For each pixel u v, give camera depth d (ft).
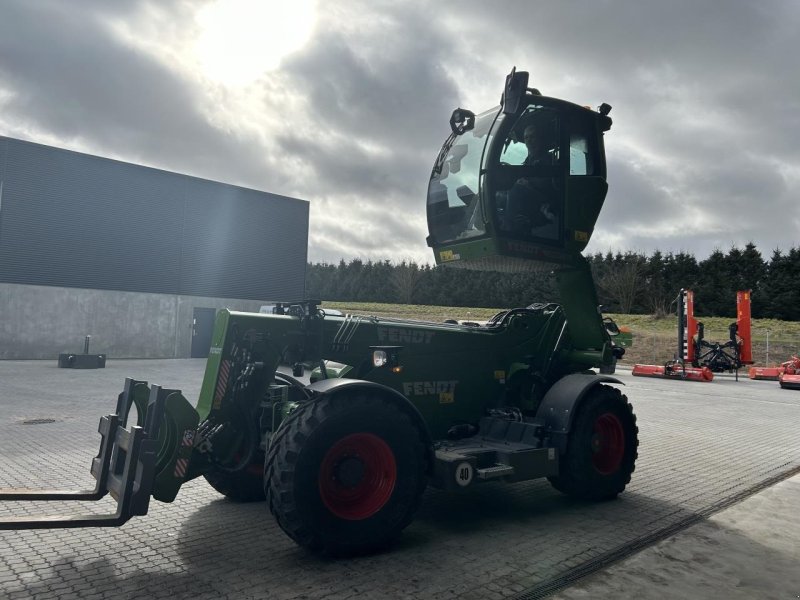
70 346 71.77
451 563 11.65
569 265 16.30
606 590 10.52
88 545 12.34
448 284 151.84
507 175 14.78
